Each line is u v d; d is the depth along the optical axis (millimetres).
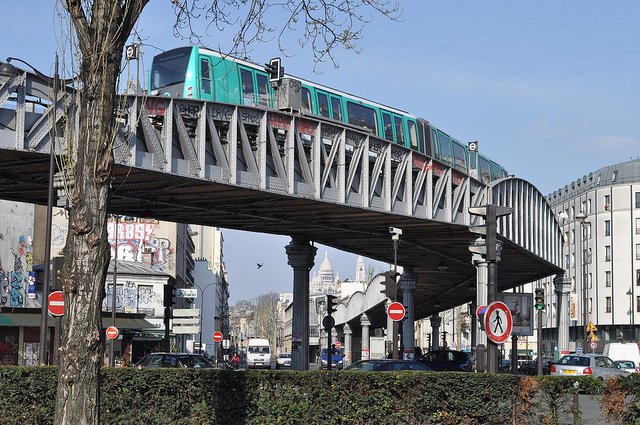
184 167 34656
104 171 12898
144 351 88312
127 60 15109
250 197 40219
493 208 22125
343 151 41719
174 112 34438
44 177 36094
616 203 106812
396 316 39062
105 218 12922
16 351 57500
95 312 12695
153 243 101250
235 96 41594
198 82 40719
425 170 47219
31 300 65188
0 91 28781
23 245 64875
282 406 17594
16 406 17062
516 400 19141
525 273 78875
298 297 56875
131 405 17172
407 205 45656
